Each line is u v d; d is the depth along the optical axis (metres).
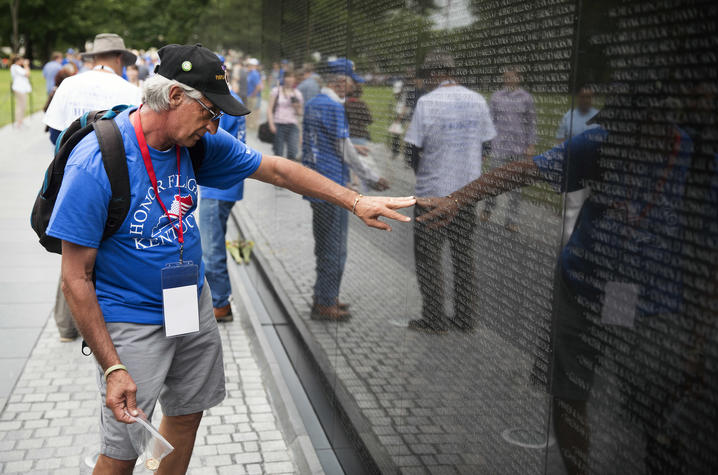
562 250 1.56
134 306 2.31
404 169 2.65
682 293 1.18
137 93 4.57
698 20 1.13
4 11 61.41
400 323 2.68
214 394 2.60
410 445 2.57
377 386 2.93
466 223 2.09
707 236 1.13
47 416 3.86
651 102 1.25
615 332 1.37
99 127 2.17
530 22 1.70
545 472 1.66
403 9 2.66
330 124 3.85
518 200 1.77
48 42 66.94
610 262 1.38
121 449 2.31
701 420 1.15
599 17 1.40
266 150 6.34
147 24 52.94
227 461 3.50
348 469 3.28
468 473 2.10
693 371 1.17
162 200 2.28
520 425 1.77
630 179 1.31
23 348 4.85
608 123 1.38
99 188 2.13
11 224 8.53
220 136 2.54
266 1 6.32
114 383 2.15
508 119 1.82
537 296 1.68
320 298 3.95
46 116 4.43
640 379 1.29
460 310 2.14
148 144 2.22
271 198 5.70
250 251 7.14
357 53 3.31
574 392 1.52
